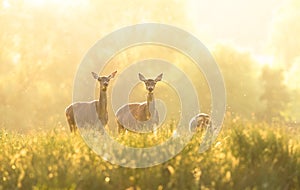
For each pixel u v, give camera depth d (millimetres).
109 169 22797
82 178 21984
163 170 22703
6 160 25734
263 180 21938
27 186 22578
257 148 24297
